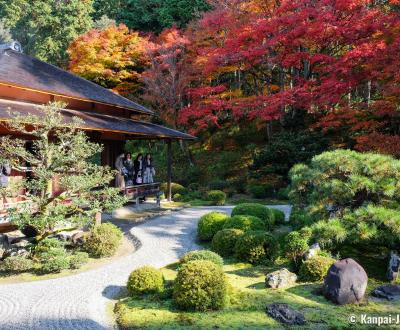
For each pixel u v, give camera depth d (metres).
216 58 18.03
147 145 25.50
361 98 19.84
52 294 6.29
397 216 6.52
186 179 21.39
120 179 13.82
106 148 15.15
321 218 7.61
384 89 13.05
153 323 5.11
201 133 24.64
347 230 6.85
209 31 20.28
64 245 8.95
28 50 29.00
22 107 10.88
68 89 12.75
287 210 13.84
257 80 23.06
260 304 5.72
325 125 16.19
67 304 5.83
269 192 17.28
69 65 24.55
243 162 21.31
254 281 6.84
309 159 16.55
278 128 22.47
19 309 5.62
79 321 5.18
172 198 17.36
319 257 6.96
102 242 8.68
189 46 21.81
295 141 17.30
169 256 8.60
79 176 8.15
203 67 20.33
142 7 28.94
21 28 30.83
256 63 19.95
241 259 8.00
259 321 5.16
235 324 5.07
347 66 14.21
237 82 24.12
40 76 12.70
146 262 8.15
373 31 14.70
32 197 7.92
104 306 5.88
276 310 5.36
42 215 7.98
